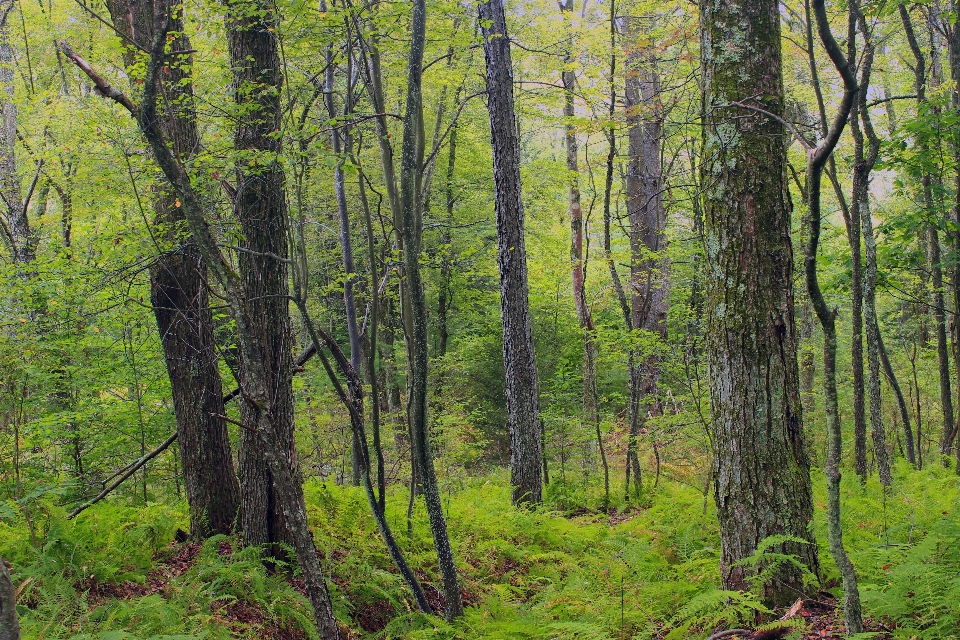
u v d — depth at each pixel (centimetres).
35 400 751
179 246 578
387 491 918
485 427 1697
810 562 438
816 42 941
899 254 811
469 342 1647
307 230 1489
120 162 654
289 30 525
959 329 909
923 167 747
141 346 885
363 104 849
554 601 549
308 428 1110
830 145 302
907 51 1315
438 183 1731
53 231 1311
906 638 360
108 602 458
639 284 1284
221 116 566
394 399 1516
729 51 444
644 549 609
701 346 987
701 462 1000
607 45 1023
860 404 654
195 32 602
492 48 941
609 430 1102
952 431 956
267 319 559
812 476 793
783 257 441
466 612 546
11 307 804
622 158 1258
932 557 430
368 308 559
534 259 1620
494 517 780
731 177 445
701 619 429
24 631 378
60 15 1125
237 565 529
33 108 1158
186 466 641
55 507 516
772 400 438
